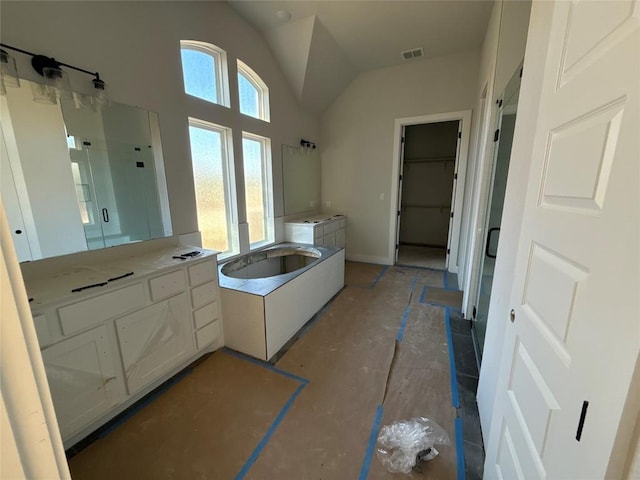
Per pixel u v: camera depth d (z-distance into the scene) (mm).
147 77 2094
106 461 1353
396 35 3182
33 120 1558
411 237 6078
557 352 690
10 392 304
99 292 1432
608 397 500
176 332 1864
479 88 3221
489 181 2371
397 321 2695
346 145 4543
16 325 309
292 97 3873
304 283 2576
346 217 4781
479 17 2801
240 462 1346
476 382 1875
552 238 755
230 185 3037
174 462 1348
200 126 2688
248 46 3029
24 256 1549
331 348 2264
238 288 2143
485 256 2246
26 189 1552
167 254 2084
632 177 468
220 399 1733
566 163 703
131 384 1606
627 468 468
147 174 2158
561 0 786
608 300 514
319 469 1312
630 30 490
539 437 747
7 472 309
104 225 1908
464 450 1402
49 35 1565
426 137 5625
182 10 2309
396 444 1415
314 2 2666
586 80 630
